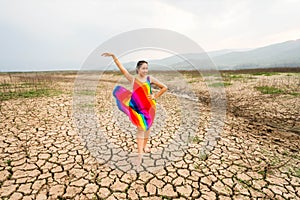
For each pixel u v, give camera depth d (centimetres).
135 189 222
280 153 306
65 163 274
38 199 204
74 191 217
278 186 229
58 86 1107
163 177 244
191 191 220
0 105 606
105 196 211
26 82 1344
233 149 320
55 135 375
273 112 529
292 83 967
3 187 221
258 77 1312
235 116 496
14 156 292
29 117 488
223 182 236
